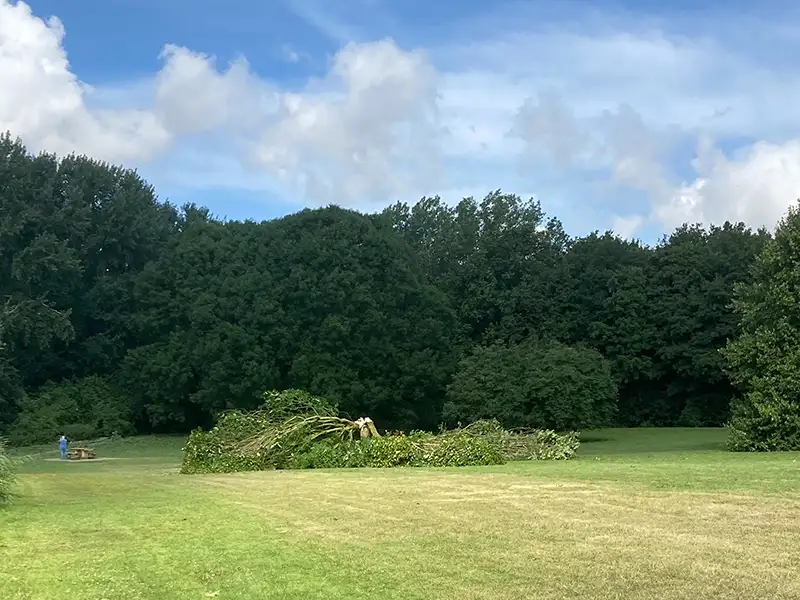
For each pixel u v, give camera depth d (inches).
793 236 920.3
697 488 444.8
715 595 232.1
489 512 382.3
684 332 1809.8
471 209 2288.4
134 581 257.8
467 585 247.1
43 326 1812.3
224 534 335.6
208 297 1806.1
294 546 307.9
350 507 409.4
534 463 675.4
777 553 282.4
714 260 1843.0
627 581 247.9
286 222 1897.1
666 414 1899.6
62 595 242.1
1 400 1739.7
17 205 1903.3
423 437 736.3
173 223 2369.6
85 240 2046.0
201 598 238.4
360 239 1813.5
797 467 560.4
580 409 1384.1
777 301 916.6
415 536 324.2
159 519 376.8
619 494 430.9
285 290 1772.9
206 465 723.4
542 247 2224.4
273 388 1710.1
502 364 1440.7
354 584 250.5
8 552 301.4
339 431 765.3
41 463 1173.7
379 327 1729.8
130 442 1713.8
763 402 893.8
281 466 719.7
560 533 324.2
